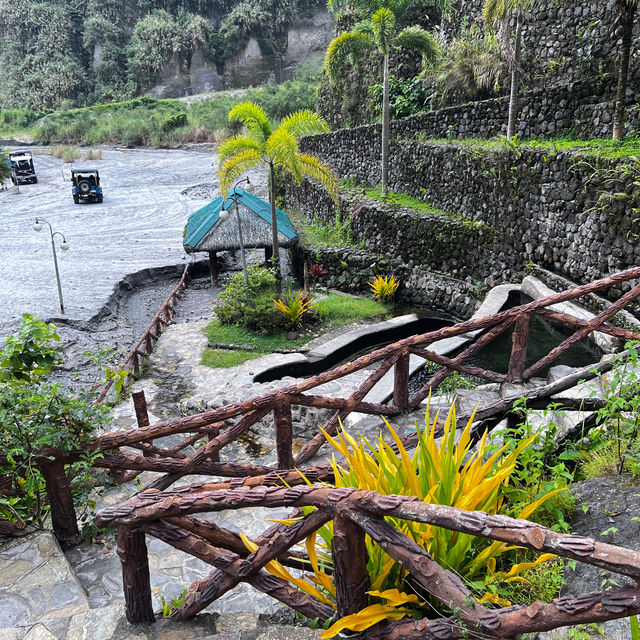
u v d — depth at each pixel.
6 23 65.94
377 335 13.59
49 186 36.03
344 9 25.80
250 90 57.53
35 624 2.58
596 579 2.27
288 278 18.81
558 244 11.98
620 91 11.73
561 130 14.48
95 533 3.84
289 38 63.50
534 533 1.50
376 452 2.59
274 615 2.49
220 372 11.79
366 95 24.22
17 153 37.31
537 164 12.42
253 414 4.00
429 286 15.62
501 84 17.64
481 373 4.77
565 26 15.42
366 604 1.95
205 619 2.42
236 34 61.47
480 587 2.07
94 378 11.62
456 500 2.28
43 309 15.62
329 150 24.42
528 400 3.87
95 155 44.00
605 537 2.55
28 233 25.09
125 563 2.29
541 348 10.15
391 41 17.81
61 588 3.00
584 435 3.79
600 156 10.70
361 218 18.23
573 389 5.04
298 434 8.45
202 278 20.27
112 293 17.27
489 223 14.23
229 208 18.06
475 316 11.56
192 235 18.16
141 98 56.62
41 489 3.91
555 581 2.31
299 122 14.96
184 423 3.74
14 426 3.44
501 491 2.66
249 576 2.12
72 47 66.88
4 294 17.11
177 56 62.00
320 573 2.15
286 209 27.20
